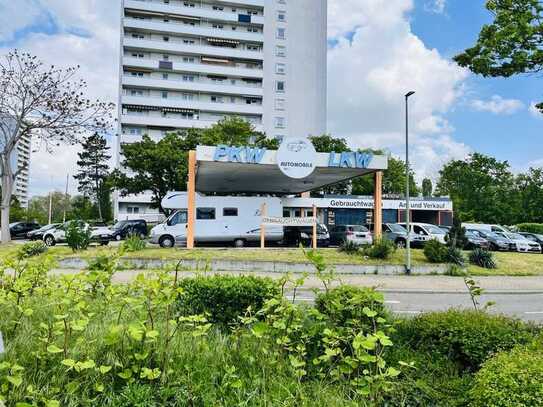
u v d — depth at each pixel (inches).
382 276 664.4
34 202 3339.1
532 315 410.3
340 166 863.1
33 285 210.5
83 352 147.6
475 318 197.8
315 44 3075.8
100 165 3230.8
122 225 1406.3
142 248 753.0
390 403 147.1
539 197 2333.9
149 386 136.9
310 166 837.2
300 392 140.8
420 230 1096.8
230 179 1184.2
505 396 117.3
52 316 175.6
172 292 157.6
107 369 133.3
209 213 973.8
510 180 2471.7
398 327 205.0
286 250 793.6
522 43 271.3
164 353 149.6
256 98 2982.3
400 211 1822.1
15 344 156.7
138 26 2795.3
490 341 177.8
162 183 1664.6
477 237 1170.0
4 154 1066.1
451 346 182.4
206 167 936.3
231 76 2950.3
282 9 3038.9
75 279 192.4
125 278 506.9
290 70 3011.8
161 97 2810.0
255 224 995.3
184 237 961.5
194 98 2893.7
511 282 645.9
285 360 163.3
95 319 181.5
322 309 193.3
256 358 161.2
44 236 1270.9
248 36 2972.4
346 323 170.7
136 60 2778.1
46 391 130.5
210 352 163.5
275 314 182.9
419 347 190.4
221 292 233.3
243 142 1774.1
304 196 1692.9
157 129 2805.1
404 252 807.7
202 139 1697.8
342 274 663.1
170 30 2847.0
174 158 1594.5
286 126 2974.9
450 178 2645.2
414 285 588.7
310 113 3019.2
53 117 1079.6
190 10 2896.2
